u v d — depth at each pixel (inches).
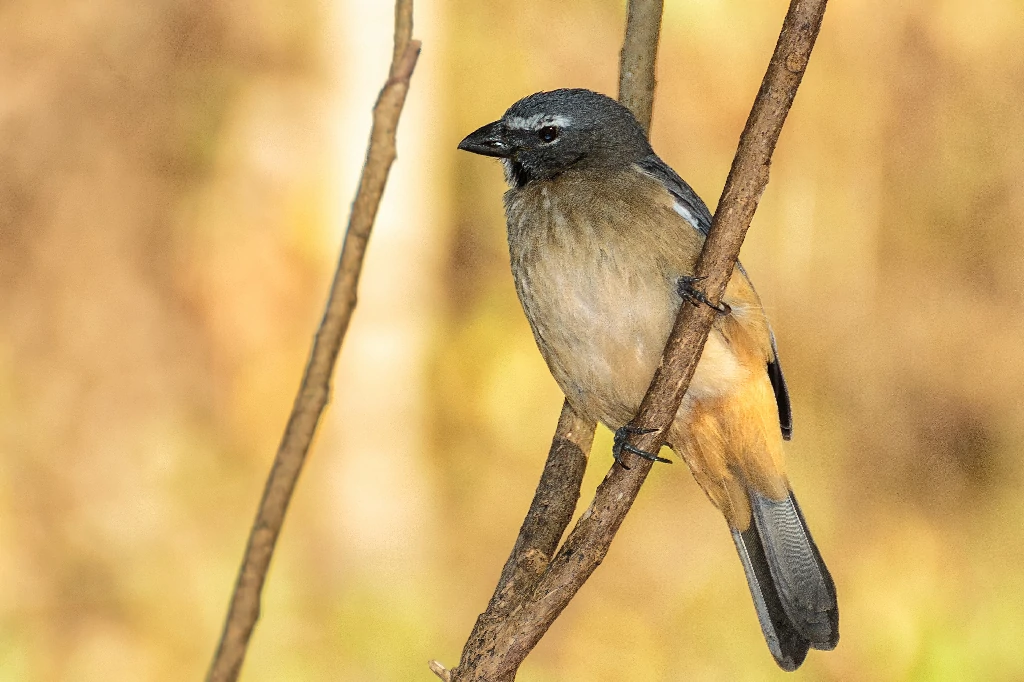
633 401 250.8
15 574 482.9
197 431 563.5
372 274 554.9
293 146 588.7
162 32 617.6
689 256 242.8
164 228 601.0
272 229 588.1
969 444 554.3
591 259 245.3
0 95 611.5
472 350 590.9
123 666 457.1
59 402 559.2
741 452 252.4
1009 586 450.6
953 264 606.5
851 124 601.0
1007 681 414.9
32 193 602.9
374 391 548.1
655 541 485.7
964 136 614.5
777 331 576.7
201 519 519.5
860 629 426.9
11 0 618.2
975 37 611.5
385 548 529.3
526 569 202.1
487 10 664.4
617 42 674.8
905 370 574.9
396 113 121.3
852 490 529.7
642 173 255.8
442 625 470.0
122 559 491.8
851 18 607.5
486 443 564.1
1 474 523.8
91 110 617.3
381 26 571.2
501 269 633.6
